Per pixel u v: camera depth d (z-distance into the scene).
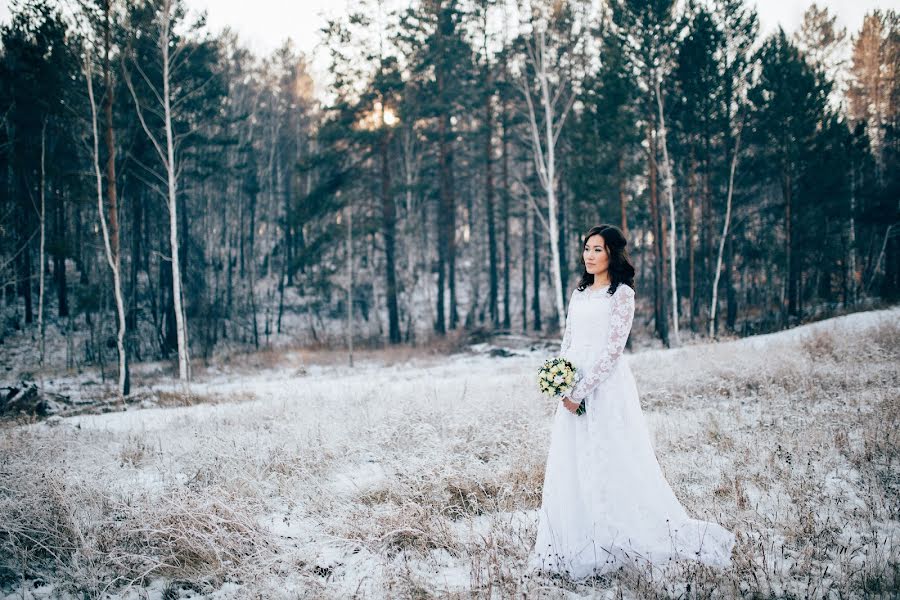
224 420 7.69
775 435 5.30
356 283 33.91
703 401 7.57
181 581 3.07
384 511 3.74
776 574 2.85
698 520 3.27
